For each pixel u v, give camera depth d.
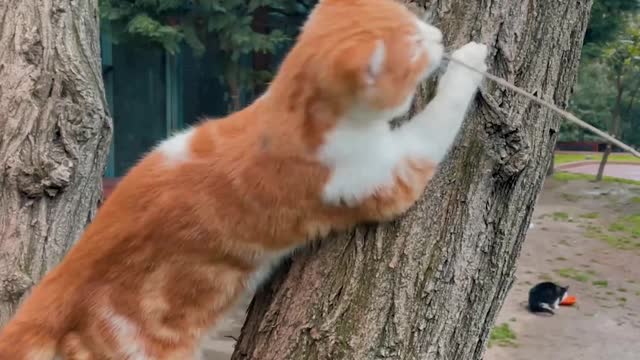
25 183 1.45
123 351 0.98
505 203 0.96
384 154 0.93
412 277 0.95
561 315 3.71
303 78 0.92
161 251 0.97
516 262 1.01
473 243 0.96
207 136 0.99
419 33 0.92
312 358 0.95
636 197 6.67
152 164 1.00
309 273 0.97
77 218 1.51
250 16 4.12
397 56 0.89
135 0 4.01
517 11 0.95
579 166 9.62
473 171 0.95
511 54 0.95
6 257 1.44
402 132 0.96
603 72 9.88
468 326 0.98
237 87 4.55
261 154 0.94
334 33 0.91
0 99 1.46
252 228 0.95
